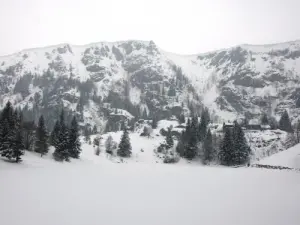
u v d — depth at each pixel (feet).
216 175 217.36
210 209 96.94
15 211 84.17
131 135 495.00
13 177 152.05
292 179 184.14
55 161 263.90
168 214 89.86
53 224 74.69
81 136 530.68
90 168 242.99
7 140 216.13
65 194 113.60
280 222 81.92
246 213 91.86
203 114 593.01
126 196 116.57
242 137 378.32
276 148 410.11
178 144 417.90
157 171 247.91
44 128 278.05
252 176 207.41
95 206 96.27
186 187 147.95
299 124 522.88
